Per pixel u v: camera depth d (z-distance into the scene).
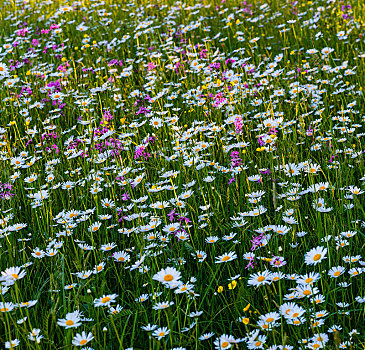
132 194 3.91
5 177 4.20
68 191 3.97
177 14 9.15
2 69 6.28
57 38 8.48
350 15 8.05
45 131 5.26
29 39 8.48
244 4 9.34
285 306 2.40
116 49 7.52
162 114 5.15
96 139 4.68
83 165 4.51
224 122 5.17
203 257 3.05
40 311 2.87
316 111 5.21
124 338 2.66
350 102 5.37
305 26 7.67
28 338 2.43
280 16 8.58
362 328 2.54
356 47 6.76
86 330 2.65
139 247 3.15
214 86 5.59
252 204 3.66
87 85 6.40
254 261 3.00
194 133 4.62
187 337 2.56
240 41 7.38
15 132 5.48
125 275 3.19
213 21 8.68
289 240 3.18
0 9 10.78
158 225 3.44
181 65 6.52
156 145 4.70
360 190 3.56
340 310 2.63
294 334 2.46
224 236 3.20
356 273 2.71
